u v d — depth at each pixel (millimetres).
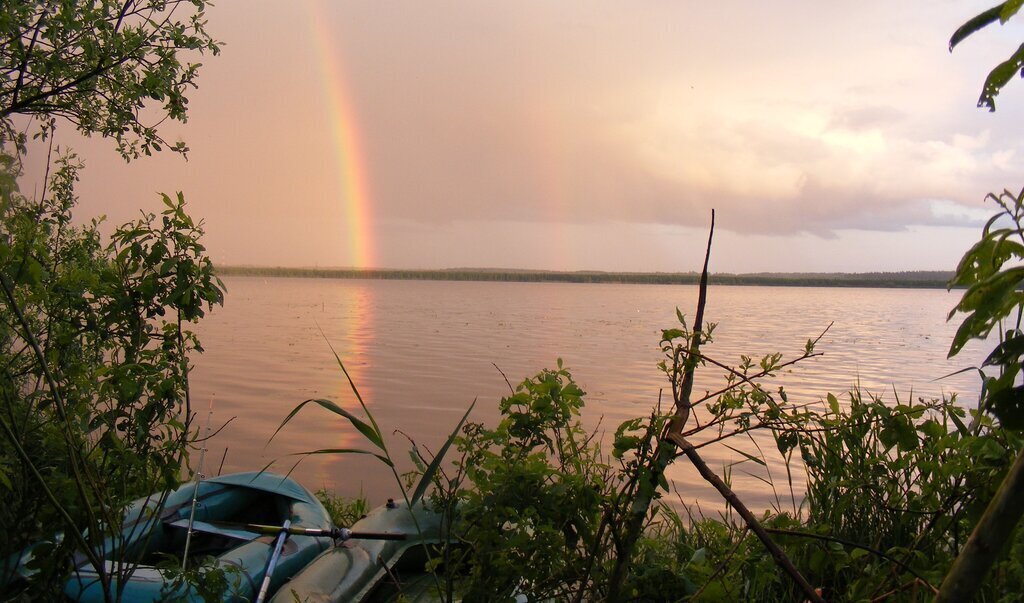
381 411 14469
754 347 27844
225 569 3176
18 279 2918
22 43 3781
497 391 17203
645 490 2371
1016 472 1209
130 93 4051
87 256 4273
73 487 2963
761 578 2686
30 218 3328
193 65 4309
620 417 12992
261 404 14664
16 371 3381
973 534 1252
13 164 2781
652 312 54656
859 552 2617
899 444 2963
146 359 3049
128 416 2963
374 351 25219
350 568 3703
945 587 1262
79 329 3090
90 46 3855
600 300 78312
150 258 2928
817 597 1713
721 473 9195
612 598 2449
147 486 3223
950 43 1501
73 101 4172
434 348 26562
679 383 2473
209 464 9703
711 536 3932
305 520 4434
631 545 2430
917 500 3412
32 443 3307
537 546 2590
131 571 3010
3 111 3506
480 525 2623
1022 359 1519
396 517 4219
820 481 3797
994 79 1483
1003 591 2545
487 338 31000
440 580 3703
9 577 3018
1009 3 1396
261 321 38906
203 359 21828
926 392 16453
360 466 9914
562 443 2838
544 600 2689
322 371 19812
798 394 15781
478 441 2760
